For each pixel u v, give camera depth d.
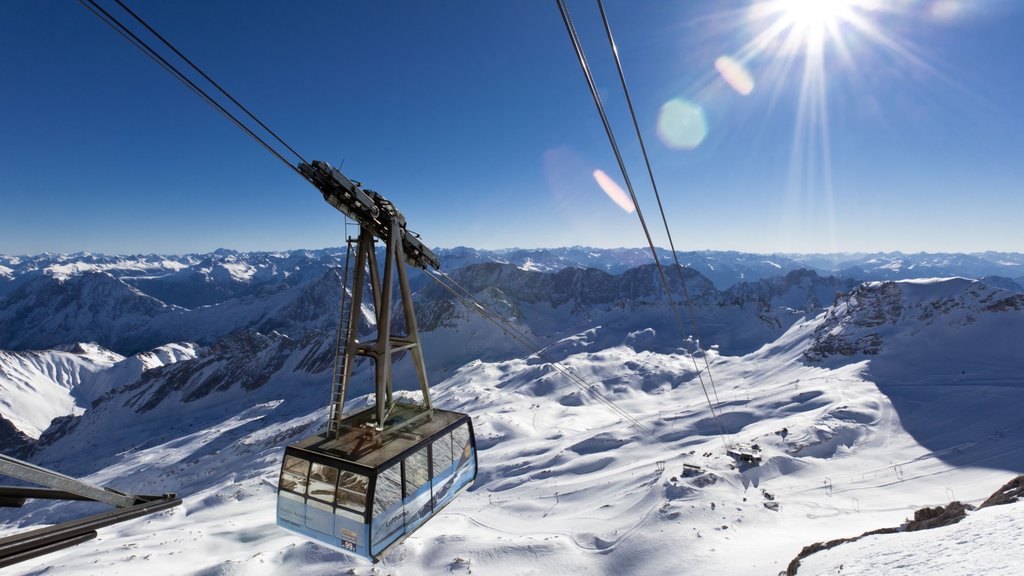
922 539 23.73
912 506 134.25
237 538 150.38
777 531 113.19
